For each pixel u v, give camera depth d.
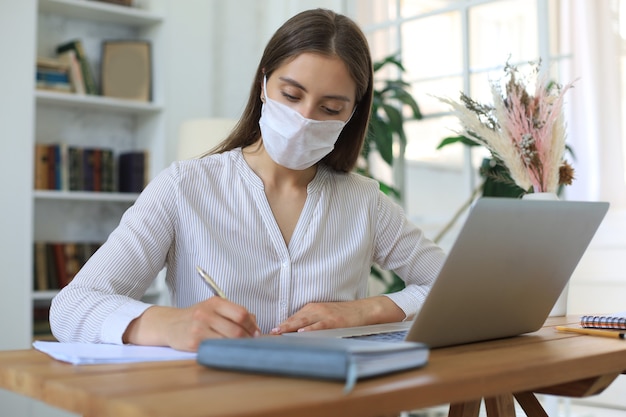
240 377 0.88
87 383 0.85
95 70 4.11
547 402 3.24
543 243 1.21
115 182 4.02
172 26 4.15
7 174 3.53
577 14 4.27
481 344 1.23
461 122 1.97
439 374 0.90
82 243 3.88
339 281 1.60
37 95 3.64
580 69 4.28
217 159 1.61
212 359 0.93
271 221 1.56
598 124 4.25
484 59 3.54
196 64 4.23
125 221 1.50
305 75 1.45
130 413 0.72
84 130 4.09
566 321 1.69
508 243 1.14
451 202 3.75
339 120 1.51
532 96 1.93
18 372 0.93
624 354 1.16
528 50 3.38
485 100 3.54
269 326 1.54
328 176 1.71
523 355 1.09
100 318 1.22
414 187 3.90
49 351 1.07
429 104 3.80
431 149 3.82
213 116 4.39
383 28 4.01
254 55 4.59
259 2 4.62
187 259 1.53
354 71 1.48
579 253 1.33
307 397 0.75
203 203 1.55
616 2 4.29
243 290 1.52
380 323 1.47
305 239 1.59
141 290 1.46
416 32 3.85
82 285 1.33
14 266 3.54
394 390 0.80
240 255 1.53
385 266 1.79
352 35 1.49
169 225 1.52
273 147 1.51
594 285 3.70
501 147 1.93
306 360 0.85
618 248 3.70
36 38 3.78
